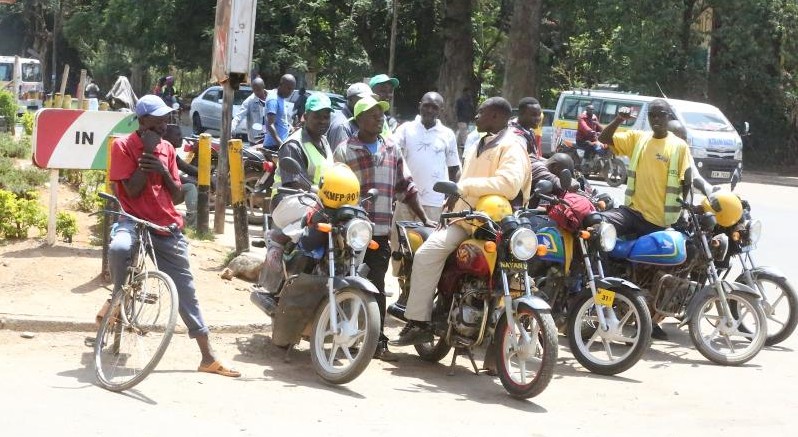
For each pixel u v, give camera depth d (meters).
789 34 33.09
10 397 5.83
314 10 36.34
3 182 12.03
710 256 8.40
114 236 6.54
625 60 33.22
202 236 10.91
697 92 33.34
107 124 9.02
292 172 7.09
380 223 7.59
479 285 7.03
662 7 31.53
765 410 6.87
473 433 5.91
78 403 5.84
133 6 37.75
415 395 6.76
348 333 6.71
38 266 8.52
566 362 8.14
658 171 8.77
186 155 13.30
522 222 6.84
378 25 38.56
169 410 5.87
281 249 7.33
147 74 59.03
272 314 7.36
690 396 7.18
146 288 6.42
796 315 8.87
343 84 38.09
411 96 40.22
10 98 22.00
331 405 6.31
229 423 5.71
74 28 42.19
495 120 7.40
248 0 10.32
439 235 7.24
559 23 33.91
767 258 13.57
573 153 23.78
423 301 7.29
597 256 7.90
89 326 7.42
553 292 7.83
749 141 35.50
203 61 38.19
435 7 37.66
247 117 14.52
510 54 28.52
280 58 35.47
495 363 7.04
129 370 6.49
